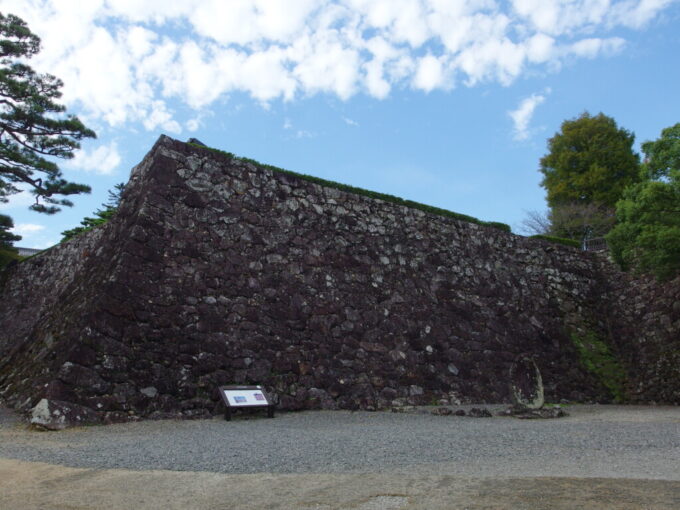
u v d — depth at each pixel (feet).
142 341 29.78
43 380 27.94
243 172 38.50
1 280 67.41
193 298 32.78
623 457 17.54
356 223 43.62
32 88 64.69
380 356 39.91
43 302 54.19
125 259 30.78
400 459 17.42
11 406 29.19
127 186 38.19
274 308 36.24
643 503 11.02
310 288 38.68
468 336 45.93
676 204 39.75
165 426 26.23
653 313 52.80
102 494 13.17
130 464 16.66
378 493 12.69
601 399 48.70
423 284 45.52
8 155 62.90
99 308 28.71
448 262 48.26
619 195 93.61
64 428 24.58
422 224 48.14
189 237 34.09
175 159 35.29
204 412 30.27
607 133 100.73
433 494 12.38
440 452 18.75
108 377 27.68
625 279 57.26
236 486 13.76
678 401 46.32
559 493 12.02
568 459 17.22
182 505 12.19
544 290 54.60
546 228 102.06
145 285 31.07
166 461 17.10
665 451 18.78
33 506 12.26
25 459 17.43
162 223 33.19
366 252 43.16
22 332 53.57
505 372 46.19
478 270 50.19
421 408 37.63
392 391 39.01
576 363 51.01
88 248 49.49
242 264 35.94
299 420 30.09
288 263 38.32
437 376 42.14
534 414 33.45
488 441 21.36
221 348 32.73
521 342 49.34
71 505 12.32
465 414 34.24
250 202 37.99
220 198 36.52
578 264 59.11
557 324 53.31
